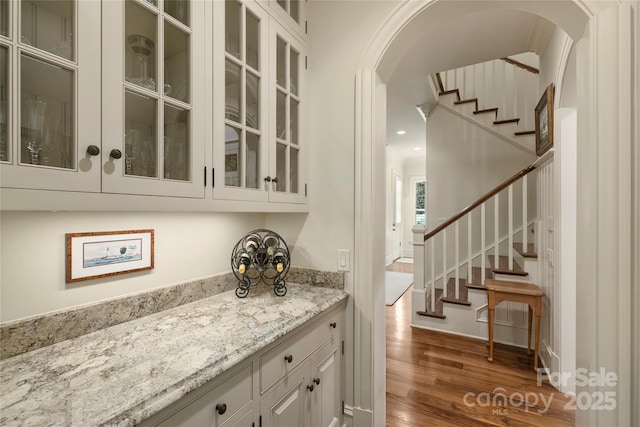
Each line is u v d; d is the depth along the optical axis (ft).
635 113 3.60
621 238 3.64
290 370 3.96
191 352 3.04
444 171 14.24
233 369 3.08
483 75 14.03
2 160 2.17
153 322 3.87
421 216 26.91
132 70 3.04
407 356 8.81
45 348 3.13
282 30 5.07
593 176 3.80
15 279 3.04
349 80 5.45
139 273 4.13
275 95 4.85
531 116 12.96
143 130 3.12
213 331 3.58
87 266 3.58
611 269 3.69
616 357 3.67
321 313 4.63
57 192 2.41
